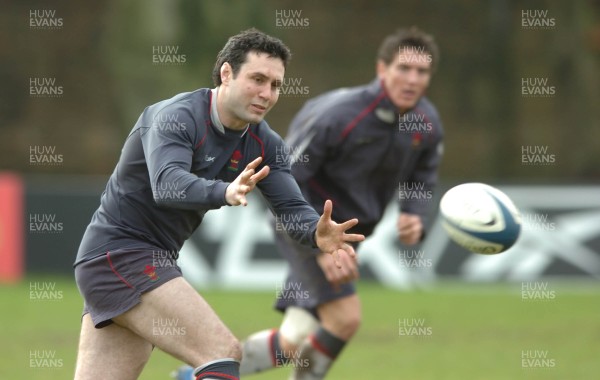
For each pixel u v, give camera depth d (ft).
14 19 281.54
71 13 283.59
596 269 163.12
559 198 164.25
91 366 52.65
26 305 138.00
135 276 51.11
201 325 49.85
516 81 277.44
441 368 94.12
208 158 51.62
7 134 266.77
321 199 75.87
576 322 127.85
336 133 73.36
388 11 295.07
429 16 293.23
